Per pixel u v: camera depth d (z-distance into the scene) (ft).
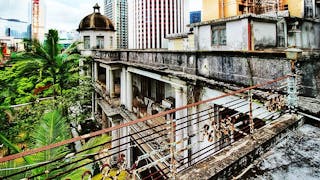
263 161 13.41
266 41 37.24
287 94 18.89
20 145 38.34
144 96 53.31
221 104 23.57
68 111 56.18
